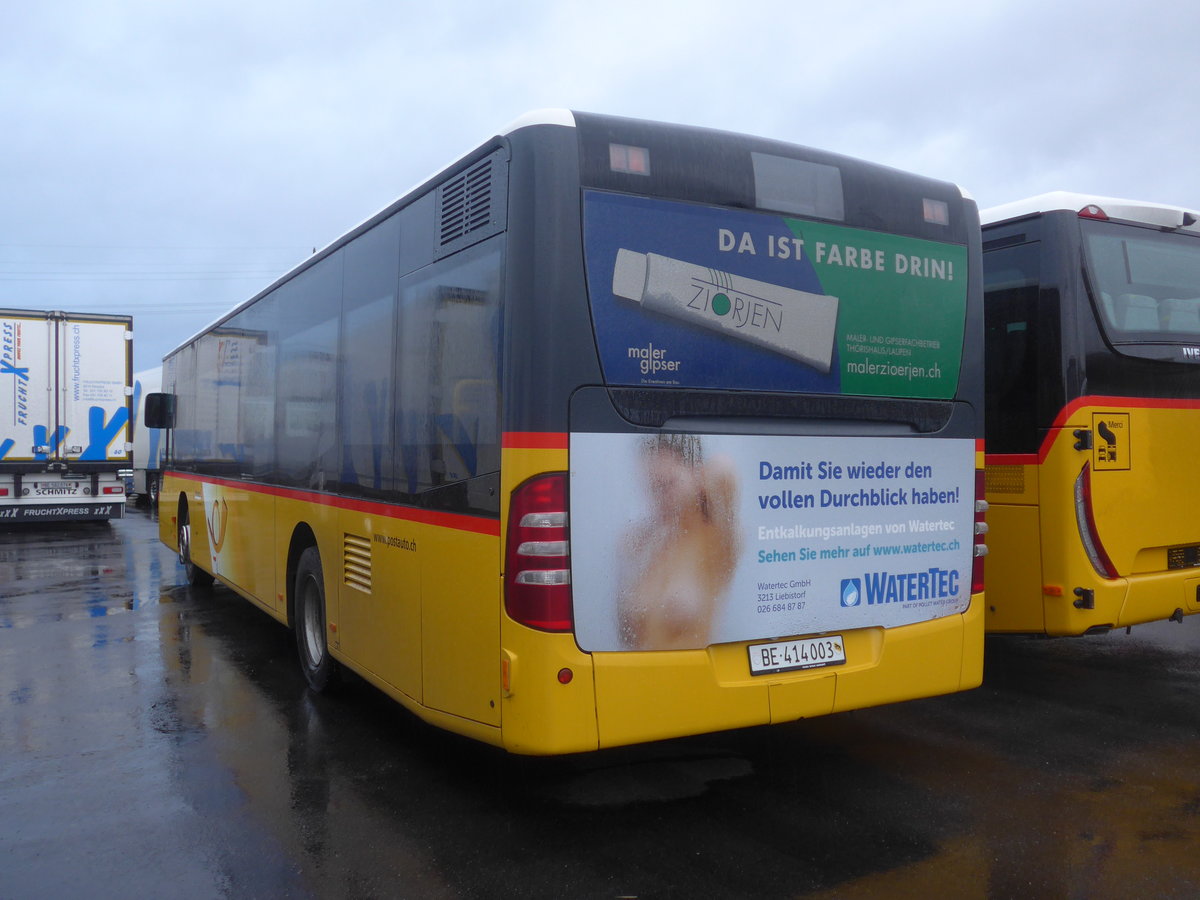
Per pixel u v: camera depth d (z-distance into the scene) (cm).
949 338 454
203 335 977
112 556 1401
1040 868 360
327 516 569
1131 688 615
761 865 365
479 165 396
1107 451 563
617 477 366
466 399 396
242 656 730
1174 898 337
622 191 371
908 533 440
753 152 402
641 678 369
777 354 402
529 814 417
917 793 438
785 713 399
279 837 396
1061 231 562
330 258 579
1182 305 611
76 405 1769
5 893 350
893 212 438
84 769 481
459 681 397
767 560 398
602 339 364
